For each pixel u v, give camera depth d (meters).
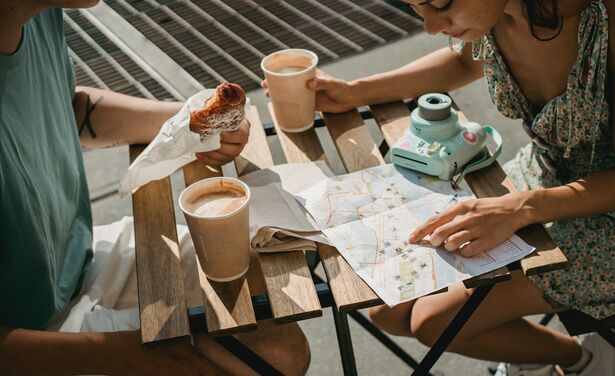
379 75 1.68
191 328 1.22
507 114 1.63
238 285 1.23
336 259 1.26
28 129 1.35
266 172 1.49
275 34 3.39
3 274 1.28
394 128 1.59
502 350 1.66
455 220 1.26
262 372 1.28
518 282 1.54
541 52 1.47
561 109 1.46
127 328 1.40
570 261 1.50
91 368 1.23
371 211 1.35
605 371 1.75
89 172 2.81
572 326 1.50
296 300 1.19
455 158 1.40
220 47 3.32
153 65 3.22
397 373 1.99
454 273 1.20
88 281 1.53
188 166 1.53
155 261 1.30
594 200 1.32
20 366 1.22
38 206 1.33
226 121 1.40
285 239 1.30
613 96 1.41
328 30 3.41
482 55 1.59
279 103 1.58
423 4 1.27
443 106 1.43
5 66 1.30
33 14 1.33
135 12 3.68
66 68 1.61
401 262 1.23
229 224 1.16
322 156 1.54
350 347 1.51
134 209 1.42
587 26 1.35
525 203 1.29
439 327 1.57
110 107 1.64
